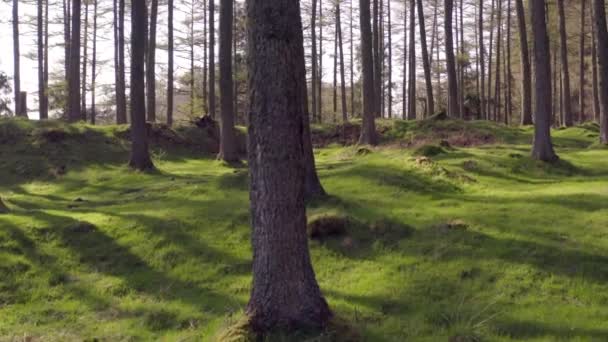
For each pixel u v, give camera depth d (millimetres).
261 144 6887
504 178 14805
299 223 6941
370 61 23656
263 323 6789
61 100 35375
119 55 29828
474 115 43625
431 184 13312
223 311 8414
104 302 9305
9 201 15938
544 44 16844
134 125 20156
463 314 7496
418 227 10617
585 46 43281
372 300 8258
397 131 27016
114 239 11531
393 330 7250
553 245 9141
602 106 20688
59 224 12164
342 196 12680
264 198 6879
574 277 8172
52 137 22797
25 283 10008
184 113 37938
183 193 14523
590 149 20203
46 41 36250
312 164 12656
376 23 33469
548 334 6793
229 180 14758
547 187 13469
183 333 7875
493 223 10391
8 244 11273
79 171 20453
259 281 6922
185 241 11195
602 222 9945
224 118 22016
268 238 6863
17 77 30719
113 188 17828
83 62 38719
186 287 9602
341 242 10445
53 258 10906
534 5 16891
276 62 6824
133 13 19891
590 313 7234
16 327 8500
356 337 6859
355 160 18766
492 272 8625
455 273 8781
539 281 8227
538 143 16734
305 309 6855
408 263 9375
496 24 46062
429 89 31719
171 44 31516
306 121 12617
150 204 13859
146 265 10516
